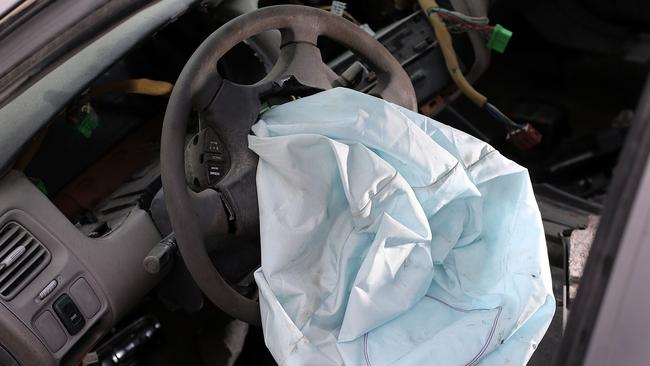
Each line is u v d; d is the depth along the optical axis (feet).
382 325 3.86
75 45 4.13
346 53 6.51
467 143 4.23
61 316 4.37
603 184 7.63
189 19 6.04
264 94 4.39
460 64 6.60
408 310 3.93
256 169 4.27
